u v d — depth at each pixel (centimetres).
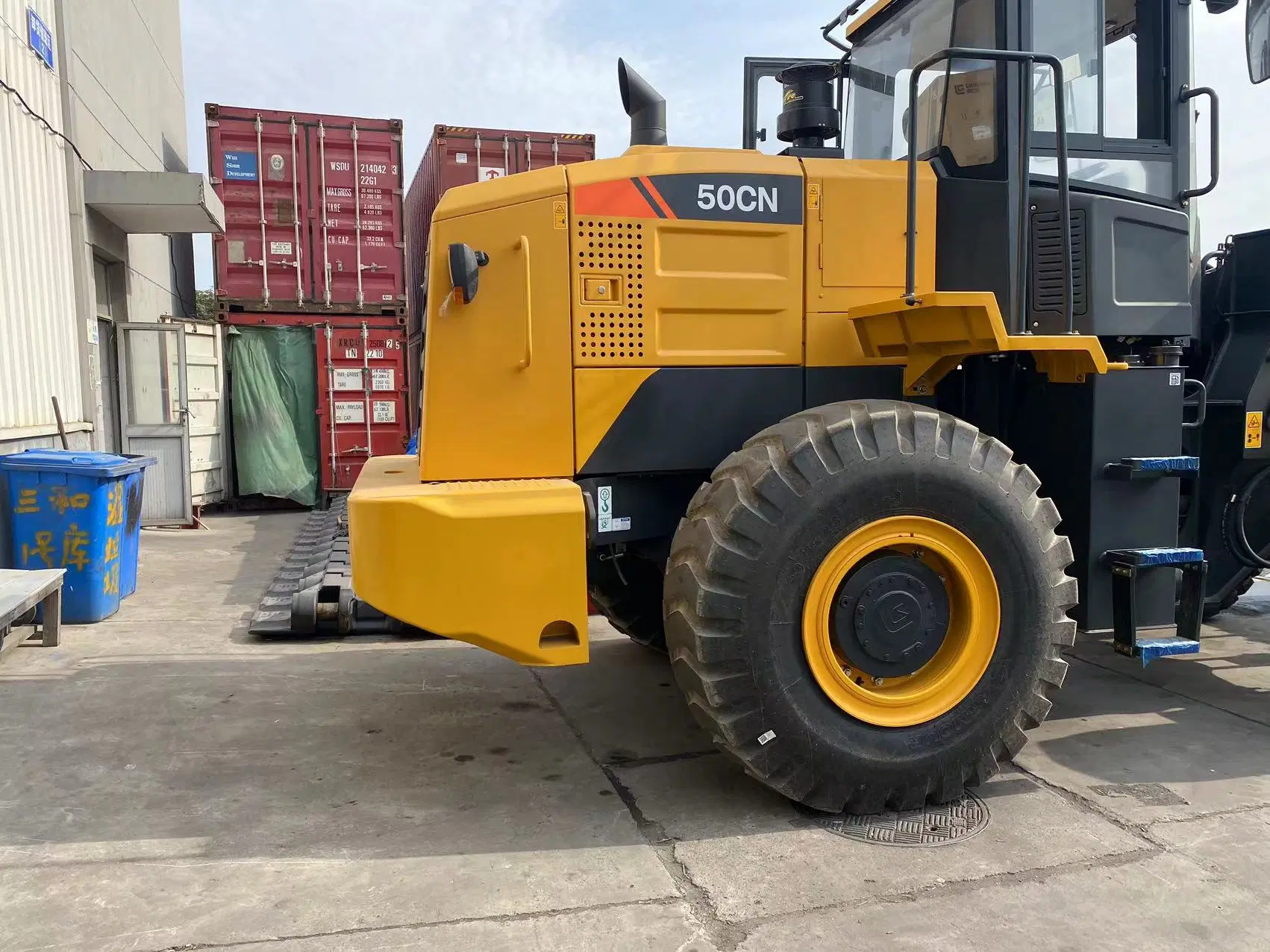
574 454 332
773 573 289
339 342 1128
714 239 337
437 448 325
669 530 362
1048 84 366
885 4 423
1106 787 336
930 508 302
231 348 1112
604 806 324
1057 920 250
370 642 545
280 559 807
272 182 1091
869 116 452
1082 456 355
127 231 984
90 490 569
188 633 561
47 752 371
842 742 299
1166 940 241
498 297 323
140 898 263
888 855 286
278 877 274
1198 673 475
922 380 357
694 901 260
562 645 303
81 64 842
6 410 658
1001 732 316
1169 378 362
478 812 320
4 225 659
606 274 328
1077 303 358
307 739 389
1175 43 391
